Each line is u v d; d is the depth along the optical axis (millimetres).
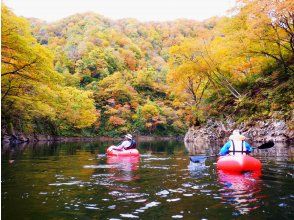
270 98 22625
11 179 7625
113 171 9000
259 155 12641
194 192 6027
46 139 37656
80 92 47250
